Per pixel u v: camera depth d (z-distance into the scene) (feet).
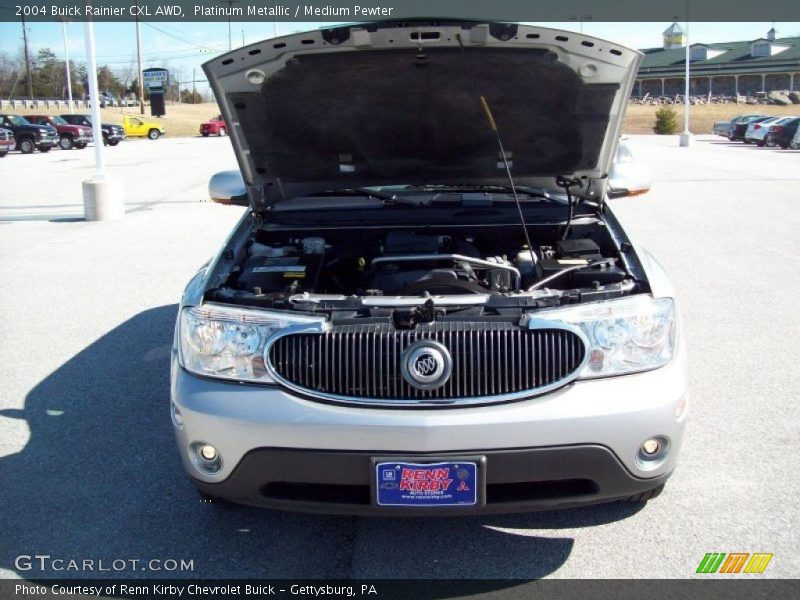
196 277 12.06
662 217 38.50
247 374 9.45
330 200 14.78
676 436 9.48
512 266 12.35
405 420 8.90
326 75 12.11
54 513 11.44
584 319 9.37
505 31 11.11
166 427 14.43
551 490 9.39
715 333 19.33
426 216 14.12
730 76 266.77
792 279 24.98
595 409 8.99
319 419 9.00
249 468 9.28
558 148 13.55
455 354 9.21
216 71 11.86
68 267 29.04
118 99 281.54
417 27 11.08
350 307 9.82
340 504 9.25
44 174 74.02
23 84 295.28
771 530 10.57
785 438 13.35
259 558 10.28
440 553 10.30
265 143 13.37
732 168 69.31
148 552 10.44
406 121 13.17
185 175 69.15
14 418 14.93
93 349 19.17
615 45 11.24
